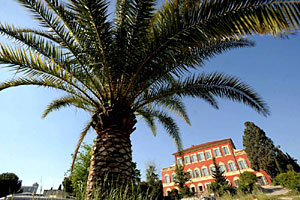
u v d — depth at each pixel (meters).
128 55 3.66
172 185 29.95
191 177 28.88
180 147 7.29
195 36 2.83
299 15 1.96
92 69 3.95
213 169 27.73
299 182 13.71
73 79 3.82
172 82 5.00
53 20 3.81
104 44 3.56
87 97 4.70
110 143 3.68
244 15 2.35
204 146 30.27
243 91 4.55
